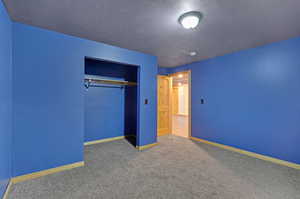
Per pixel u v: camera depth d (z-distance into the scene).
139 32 2.23
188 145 3.55
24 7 1.59
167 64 4.33
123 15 1.77
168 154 2.96
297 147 2.34
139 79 3.21
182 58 3.69
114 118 4.02
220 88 3.46
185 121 7.67
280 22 1.91
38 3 1.53
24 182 1.89
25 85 1.95
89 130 3.59
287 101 2.45
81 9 1.65
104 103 3.83
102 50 2.63
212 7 1.59
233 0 1.46
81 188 1.80
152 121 3.46
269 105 2.66
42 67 2.07
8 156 1.74
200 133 3.93
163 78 4.75
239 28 2.08
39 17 1.80
